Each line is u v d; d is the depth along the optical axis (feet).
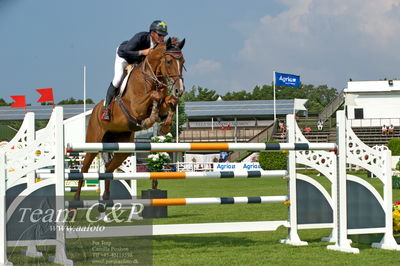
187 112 232.94
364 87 165.78
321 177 100.48
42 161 21.65
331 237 27.84
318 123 163.32
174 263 21.01
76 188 33.40
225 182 98.94
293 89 454.81
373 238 27.09
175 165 120.88
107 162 30.58
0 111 210.18
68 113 202.39
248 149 24.50
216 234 30.96
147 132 103.86
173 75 25.67
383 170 26.11
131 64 27.66
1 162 20.71
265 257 22.56
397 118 161.79
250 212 42.78
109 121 28.12
